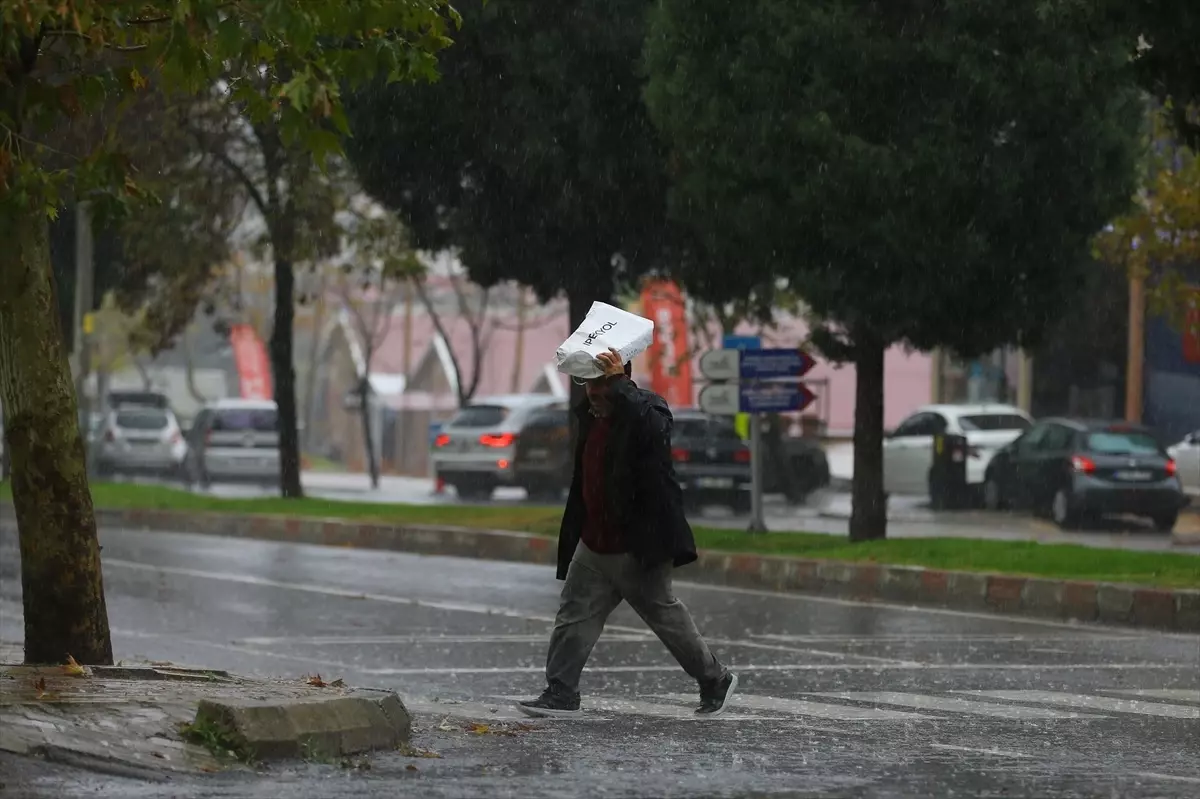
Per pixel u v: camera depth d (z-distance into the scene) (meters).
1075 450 76.94
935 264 52.16
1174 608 41.53
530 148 59.62
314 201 77.56
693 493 86.88
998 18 50.84
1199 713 27.78
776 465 93.25
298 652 36.03
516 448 97.25
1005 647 37.19
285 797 17.73
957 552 51.09
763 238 52.78
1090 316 100.12
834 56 51.12
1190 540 68.88
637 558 24.78
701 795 18.55
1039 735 25.05
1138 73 44.31
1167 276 77.00
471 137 60.91
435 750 21.50
